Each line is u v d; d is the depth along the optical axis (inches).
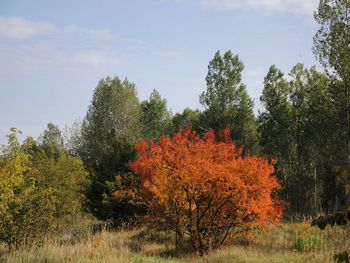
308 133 1312.7
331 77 1099.3
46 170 1081.4
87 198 1026.1
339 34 1064.2
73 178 1156.5
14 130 633.0
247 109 1624.0
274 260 516.1
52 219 666.8
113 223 956.0
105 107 2090.3
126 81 2208.4
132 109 2137.1
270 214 710.5
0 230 600.7
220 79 1636.3
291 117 1502.2
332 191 1246.9
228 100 1637.6
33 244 524.1
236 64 1643.7
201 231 675.4
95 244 492.7
